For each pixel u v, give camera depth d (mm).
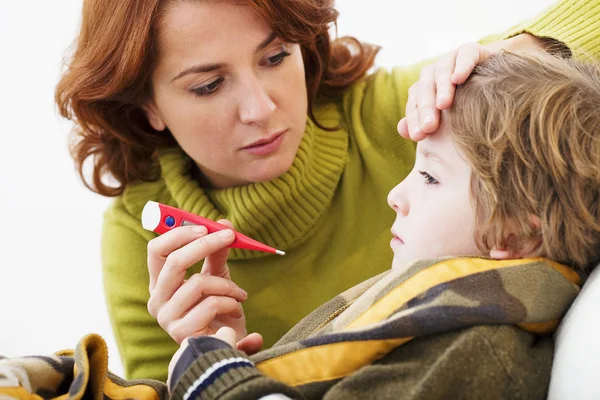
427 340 651
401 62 1656
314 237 1148
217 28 869
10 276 1604
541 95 698
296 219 1103
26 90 1646
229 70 907
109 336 1570
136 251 1153
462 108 731
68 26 1619
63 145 1657
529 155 687
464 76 753
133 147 1147
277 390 615
